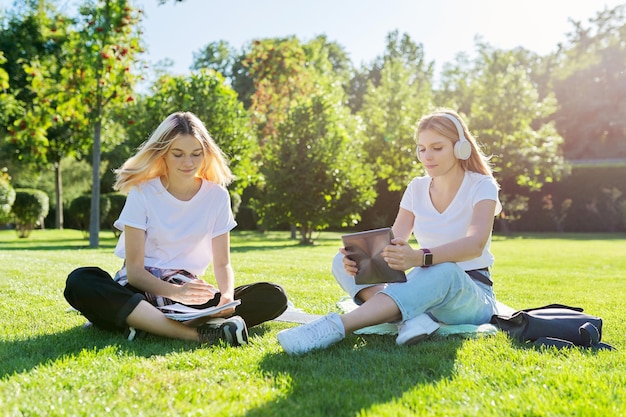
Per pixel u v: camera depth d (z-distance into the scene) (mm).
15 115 14664
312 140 16016
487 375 2066
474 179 2961
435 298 2623
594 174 27578
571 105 37188
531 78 39594
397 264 2566
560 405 1703
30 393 1812
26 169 23359
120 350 2436
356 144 19172
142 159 2934
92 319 2752
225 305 2643
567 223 28062
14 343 2553
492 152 25938
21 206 18609
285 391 1878
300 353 2391
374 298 2576
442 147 2924
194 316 2617
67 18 13617
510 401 1750
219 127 16125
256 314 3061
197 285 2826
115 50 13062
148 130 15594
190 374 2068
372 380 1989
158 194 2957
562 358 2338
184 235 3002
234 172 16281
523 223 28375
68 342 2609
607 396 1789
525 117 26062
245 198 26906
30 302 3869
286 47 23562
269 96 23016
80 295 2686
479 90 26891
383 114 26547
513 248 15227
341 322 2480
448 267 2645
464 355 2357
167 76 17688
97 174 13703
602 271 8312
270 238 19969
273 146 16469
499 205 2979
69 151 16594
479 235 2779
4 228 27031
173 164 2930
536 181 26172
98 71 13031
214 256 3082
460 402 1766
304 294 4633
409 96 27766
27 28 22094
